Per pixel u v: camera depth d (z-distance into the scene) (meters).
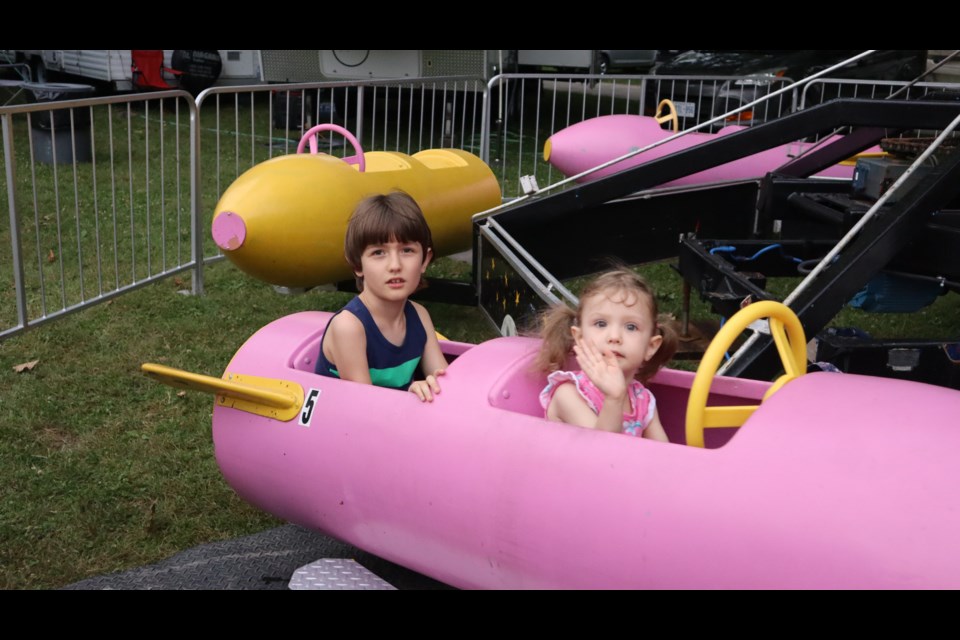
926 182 3.34
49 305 5.47
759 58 9.84
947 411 1.91
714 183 5.59
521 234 4.86
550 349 2.42
